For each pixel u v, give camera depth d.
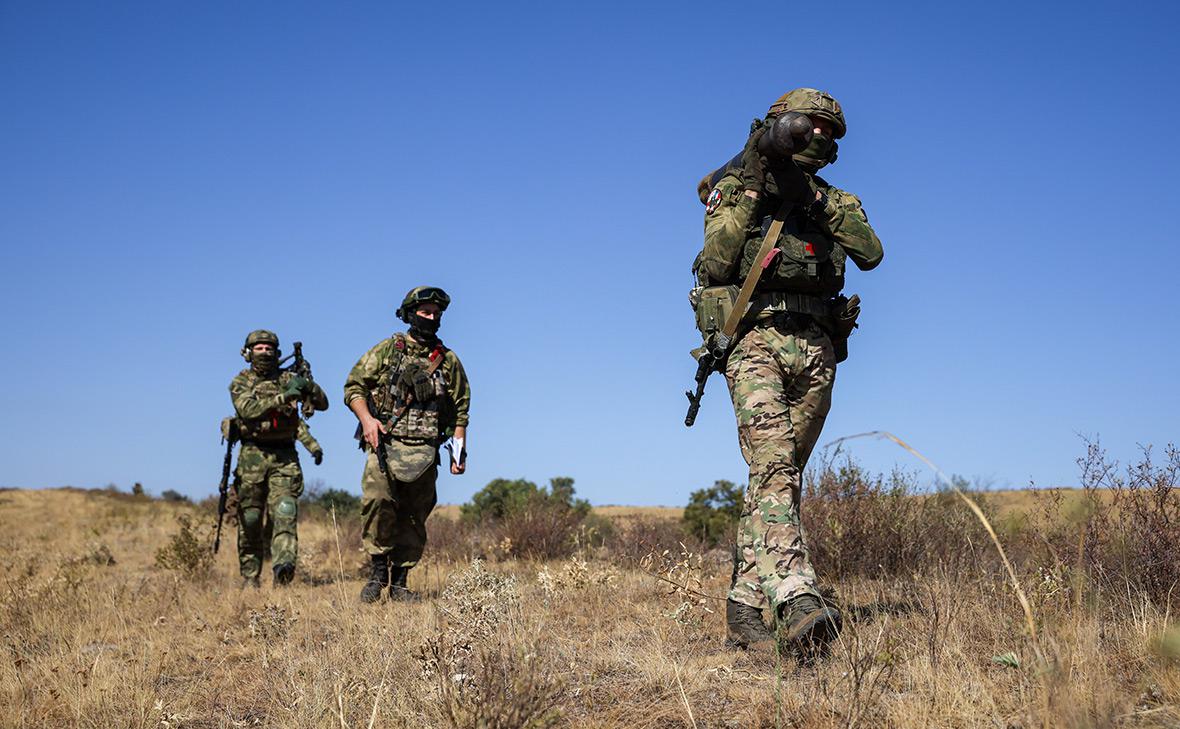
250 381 9.81
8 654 5.54
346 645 5.05
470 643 4.05
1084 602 4.42
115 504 30.12
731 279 4.93
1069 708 2.90
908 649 4.13
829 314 4.95
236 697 4.55
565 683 3.94
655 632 4.95
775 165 4.70
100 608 7.21
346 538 13.05
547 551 10.52
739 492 13.16
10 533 19.81
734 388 4.90
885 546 6.95
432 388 7.85
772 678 4.08
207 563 10.27
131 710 4.19
